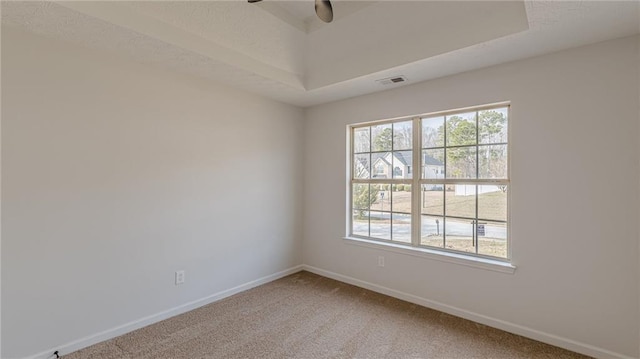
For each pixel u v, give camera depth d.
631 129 1.96
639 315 1.94
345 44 2.76
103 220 2.26
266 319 2.63
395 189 3.24
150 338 2.31
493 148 2.59
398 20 2.38
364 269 3.39
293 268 3.93
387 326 2.51
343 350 2.17
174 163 2.69
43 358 1.99
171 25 2.13
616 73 2.01
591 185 2.09
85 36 2.01
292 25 2.68
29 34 1.94
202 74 2.77
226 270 3.12
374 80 2.88
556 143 2.22
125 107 2.38
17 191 1.90
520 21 1.93
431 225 2.97
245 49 2.60
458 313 2.68
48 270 2.01
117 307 2.34
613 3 1.62
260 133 3.47
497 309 2.48
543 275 2.27
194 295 2.85
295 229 3.95
